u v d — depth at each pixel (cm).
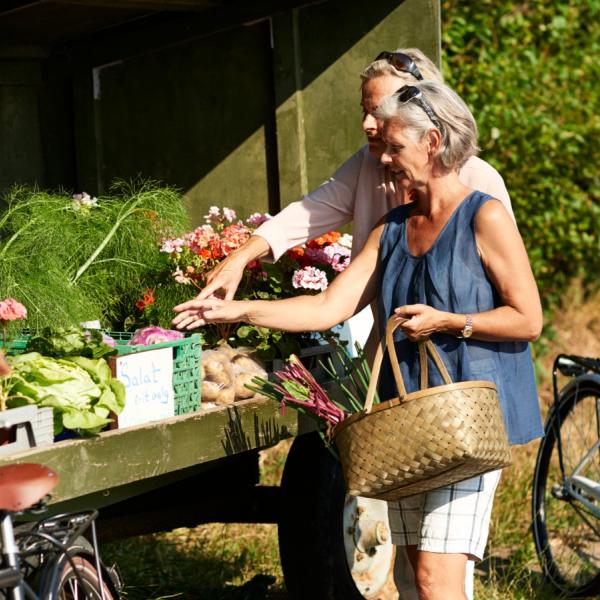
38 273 543
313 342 566
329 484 558
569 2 1219
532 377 438
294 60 645
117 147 726
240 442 487
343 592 564
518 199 1168
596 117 1191
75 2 630
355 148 633
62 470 398
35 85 746
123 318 614
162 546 739
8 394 411
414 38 605
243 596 634
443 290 423
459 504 421
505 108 1129
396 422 398
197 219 699
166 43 695
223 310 462
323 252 588
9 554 357
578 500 670
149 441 438
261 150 670
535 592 668
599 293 1330
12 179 736
